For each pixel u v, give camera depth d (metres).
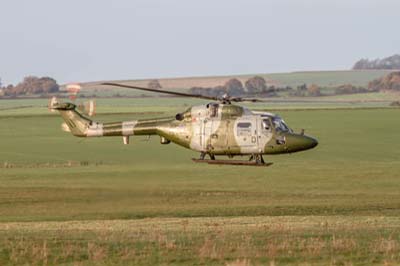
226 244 78.12
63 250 74.62
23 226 105.88
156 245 77.81
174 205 146.38
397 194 173.25
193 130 116.56
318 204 152.50
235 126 114.25
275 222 108.25
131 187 168.50
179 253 74.00
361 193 175.75
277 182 198.75
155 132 121.19
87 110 127.06
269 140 113.44
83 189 166.12
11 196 161.12
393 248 74.88
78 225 106.81
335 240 79.75
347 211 143.38
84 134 127.25
